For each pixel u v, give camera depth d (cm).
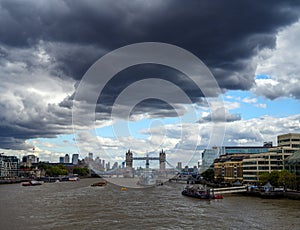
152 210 14625
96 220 12081
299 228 10669
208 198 19538
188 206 16100
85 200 18525
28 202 17325
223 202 17675
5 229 10581
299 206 15600
